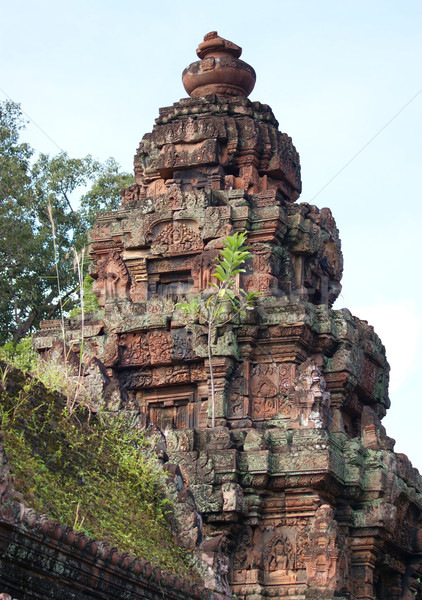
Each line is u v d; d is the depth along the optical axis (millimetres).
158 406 29750
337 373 29422
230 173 31844
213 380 28469
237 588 26297
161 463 19266
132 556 15320
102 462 17922
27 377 16891
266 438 27438
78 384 18047
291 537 26734
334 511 27375
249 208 29922
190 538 18500
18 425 15820
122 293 30875
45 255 44062
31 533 13023
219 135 31312
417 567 30344
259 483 26594
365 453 28484
